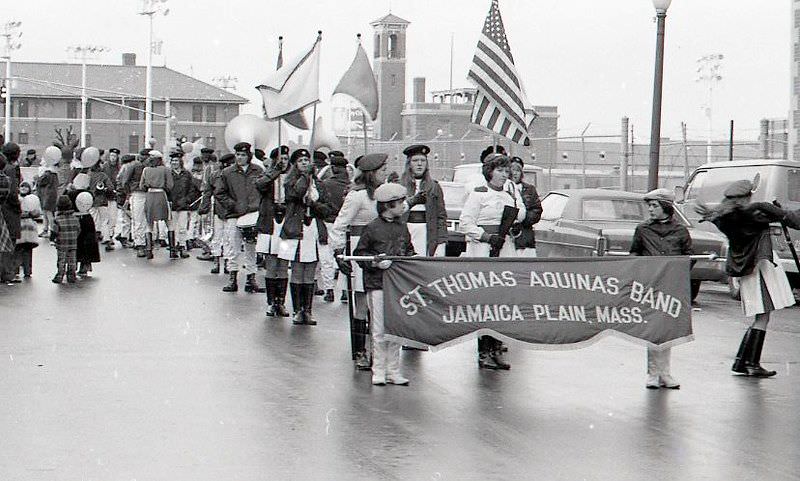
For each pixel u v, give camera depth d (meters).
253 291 21.50
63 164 33.81
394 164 61.16
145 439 9.76
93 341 15.12
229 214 21.33
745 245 13.20
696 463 9.23
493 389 12.29
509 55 16.91
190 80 142.12
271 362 13.70
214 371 13.03
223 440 9.77
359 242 12.53
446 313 12.34
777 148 77.50
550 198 23.59
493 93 16.84
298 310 17.12
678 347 15.57
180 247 29.41
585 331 12.48
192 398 11.49
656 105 23.91
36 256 28.06
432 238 14.00
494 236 13.89
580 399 11.81
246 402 11.34
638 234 13.12
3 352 14.12
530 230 14.72
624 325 12.50
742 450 9.69
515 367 13.77
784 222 13.16
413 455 9.34
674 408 11.41
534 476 8.77
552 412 11.13
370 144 62.00
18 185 21.20
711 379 13.09
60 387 11.94
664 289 12.57
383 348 12.44
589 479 8.71
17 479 8.48
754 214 13.09
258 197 21.30
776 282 13.24
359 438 9.91
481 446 9.69
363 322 13.38
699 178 25.98
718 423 10.73
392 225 12.52
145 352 14.30
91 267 24.52
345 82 19.66
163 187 28.61
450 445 9.70
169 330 16.25
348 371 13.20
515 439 9.97
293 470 8.84
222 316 17.89
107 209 31.33
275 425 10.35
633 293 12.54
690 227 21.97
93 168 31.33
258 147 29.45
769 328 17.78
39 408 10.90
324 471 8.83
